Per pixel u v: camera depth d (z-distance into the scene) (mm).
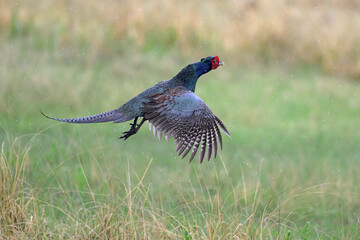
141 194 14023
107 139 18797
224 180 16266
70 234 11695
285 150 20203
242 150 19562
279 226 13016
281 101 26266
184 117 9977
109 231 11531
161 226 11805
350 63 32688
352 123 24453
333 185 16688
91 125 19891
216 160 17719
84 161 16391
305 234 13562
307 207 15336
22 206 12039
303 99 26891
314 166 18469
